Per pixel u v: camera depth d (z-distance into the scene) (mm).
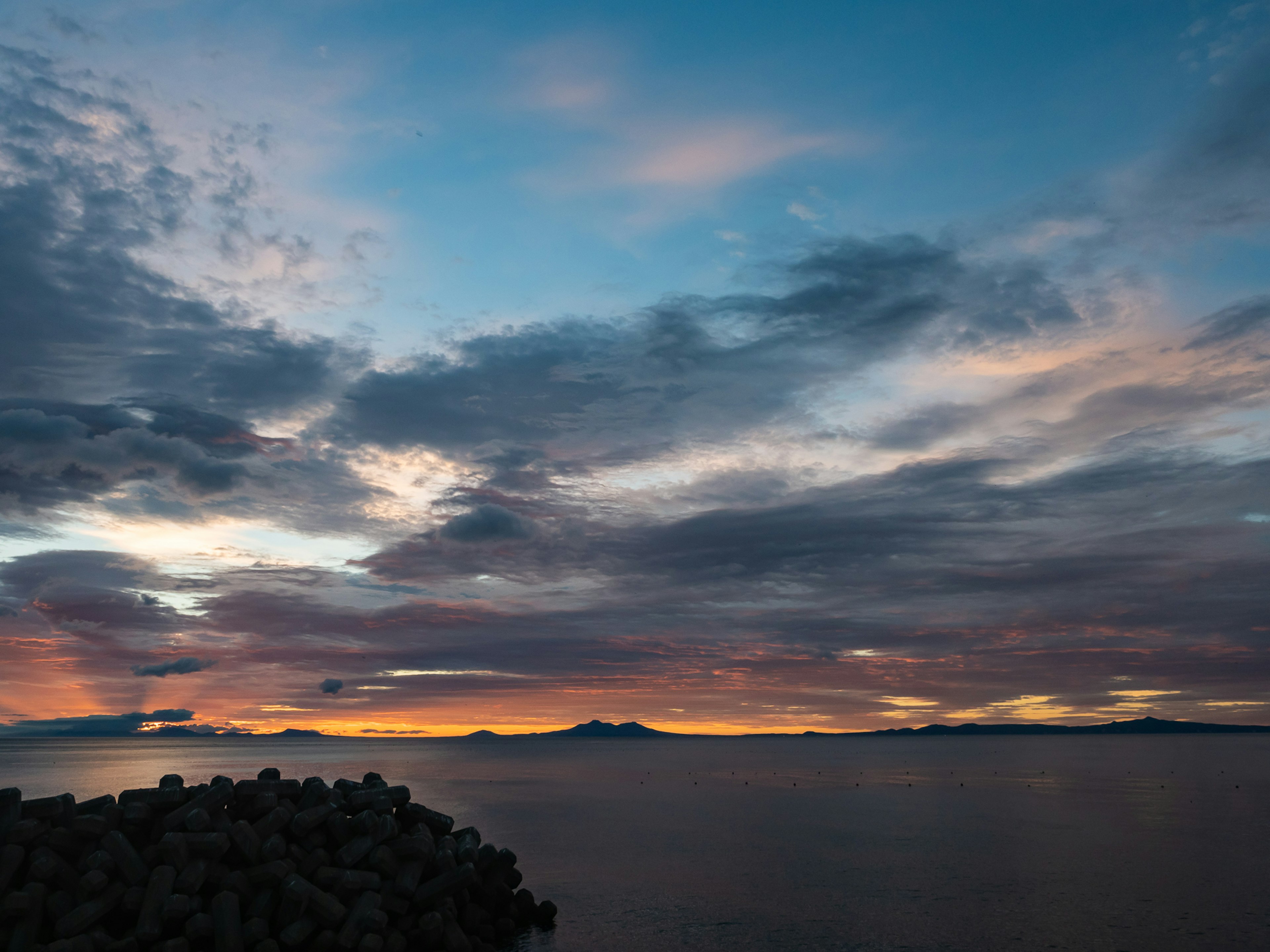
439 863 22531
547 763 171375
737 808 68062
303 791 23125
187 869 19062
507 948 24453
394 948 19656
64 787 81750
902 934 26234
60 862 19031
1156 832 51062
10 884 18641
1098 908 29594
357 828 22016
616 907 29734
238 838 20062
